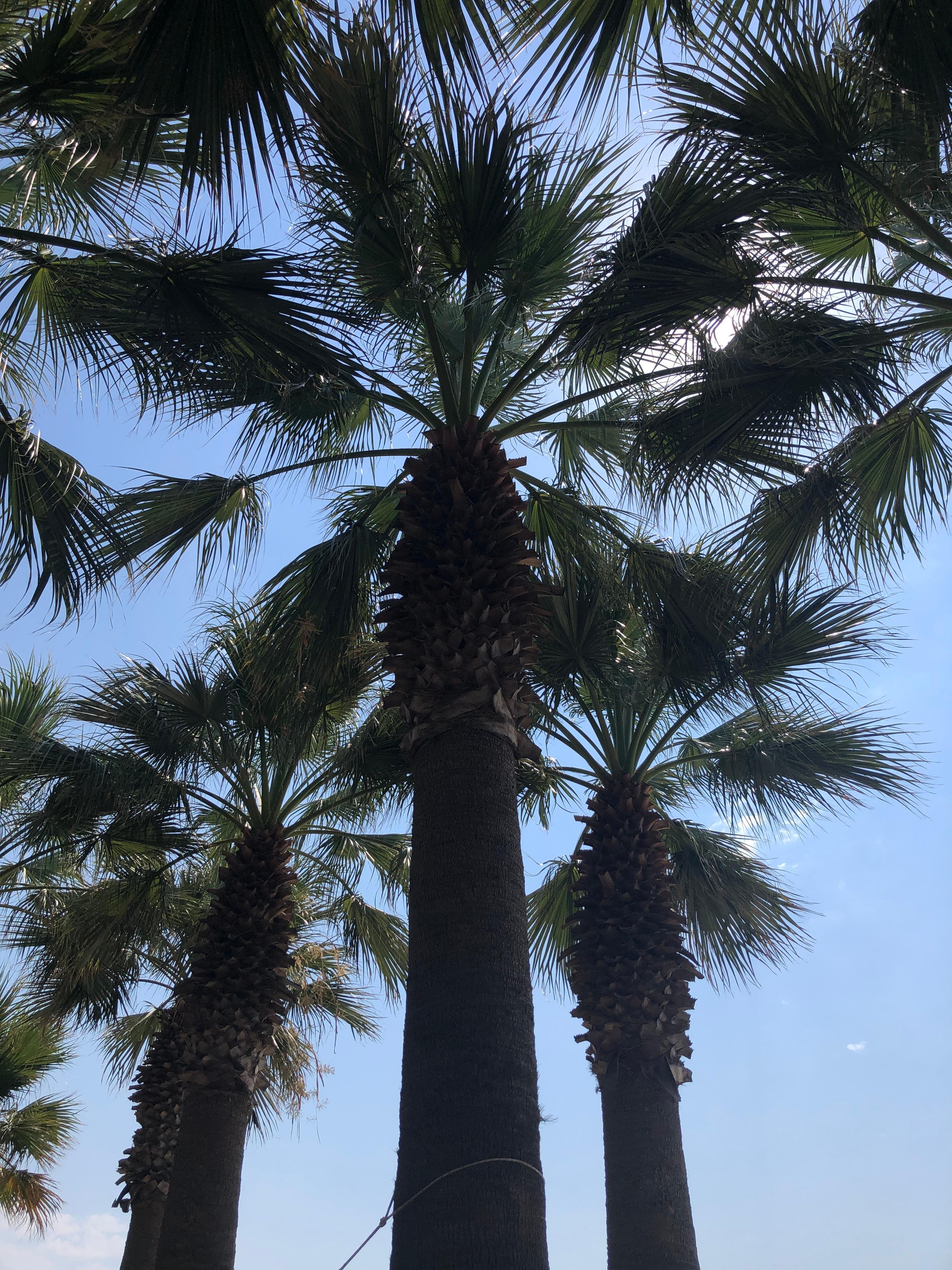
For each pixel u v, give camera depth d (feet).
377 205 15.14
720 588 20.61
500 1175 10.32
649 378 17.26
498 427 18.81
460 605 14.30
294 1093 32.81
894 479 20.07
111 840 28.94
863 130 14.70
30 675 32.42
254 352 16.83
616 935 22.04
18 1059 40.50
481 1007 11.33
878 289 15.58
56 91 14.88
